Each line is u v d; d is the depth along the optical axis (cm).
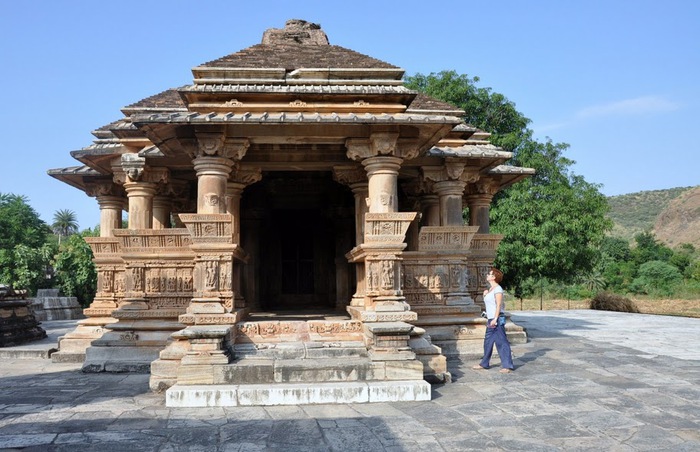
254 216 1338
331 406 659
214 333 706
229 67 855
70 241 3844
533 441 523
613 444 512
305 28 1085
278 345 761
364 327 770
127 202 1290
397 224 772
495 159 1109
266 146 910
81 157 1038
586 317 2103
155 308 958
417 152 815
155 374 766
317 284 1421
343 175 946
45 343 1446
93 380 867
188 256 949
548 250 2377
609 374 849
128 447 513
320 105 820
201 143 769
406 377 712
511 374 855
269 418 608
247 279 1305
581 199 2530
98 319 1128
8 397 738
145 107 1042
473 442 520
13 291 1495
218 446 513
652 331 1514
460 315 1012
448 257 1021
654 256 6131
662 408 642
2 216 4394
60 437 546
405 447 507
